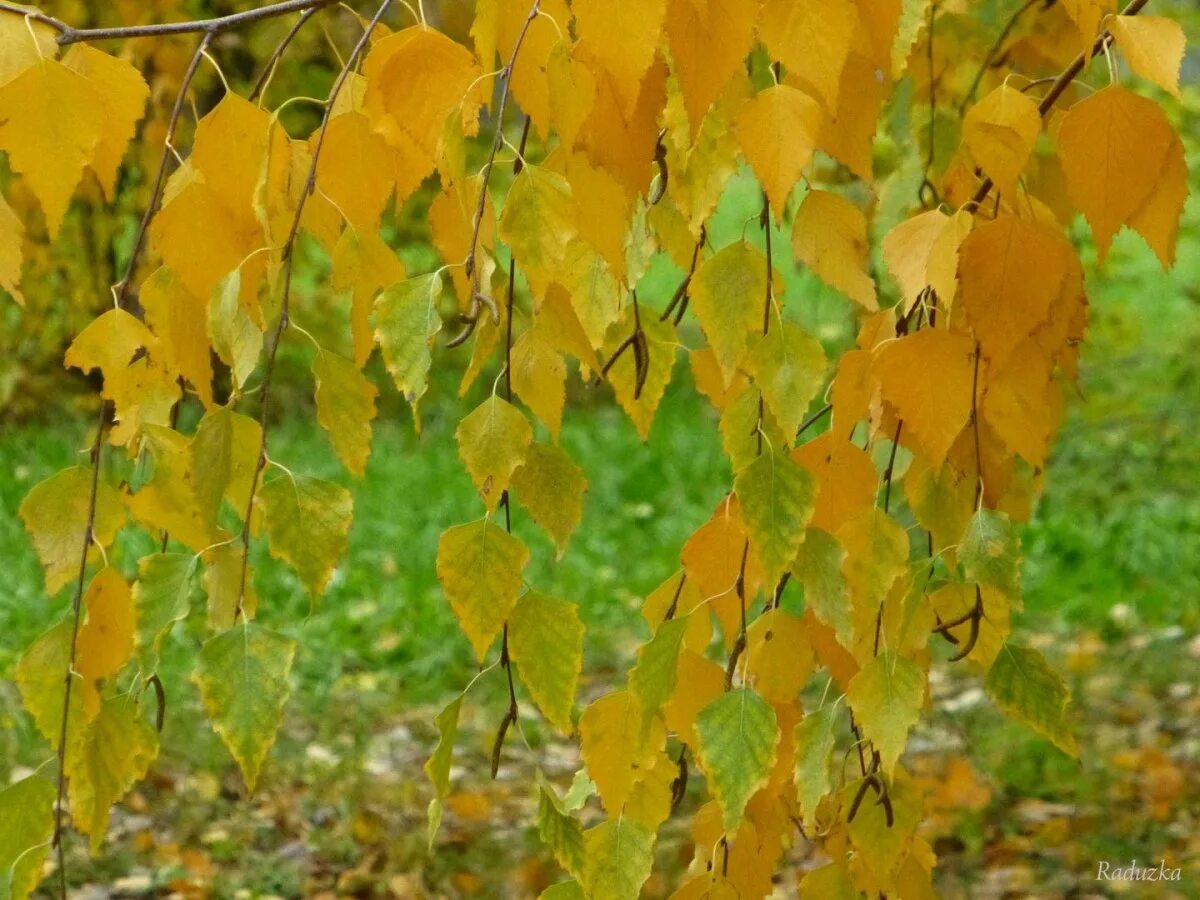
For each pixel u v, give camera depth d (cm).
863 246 158
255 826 407
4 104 150
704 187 158
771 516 155
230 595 157
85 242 541
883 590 160
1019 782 425
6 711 454
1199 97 424
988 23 235
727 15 147
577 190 150
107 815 158
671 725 162
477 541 153
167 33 156
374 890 375
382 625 558
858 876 167
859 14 150
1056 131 157
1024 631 554
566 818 158
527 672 154
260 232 156
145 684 158
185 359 157
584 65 147
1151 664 511
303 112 504
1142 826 390
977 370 156
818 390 156
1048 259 153
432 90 151
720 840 166
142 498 161
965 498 169
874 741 158
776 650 163
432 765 155
